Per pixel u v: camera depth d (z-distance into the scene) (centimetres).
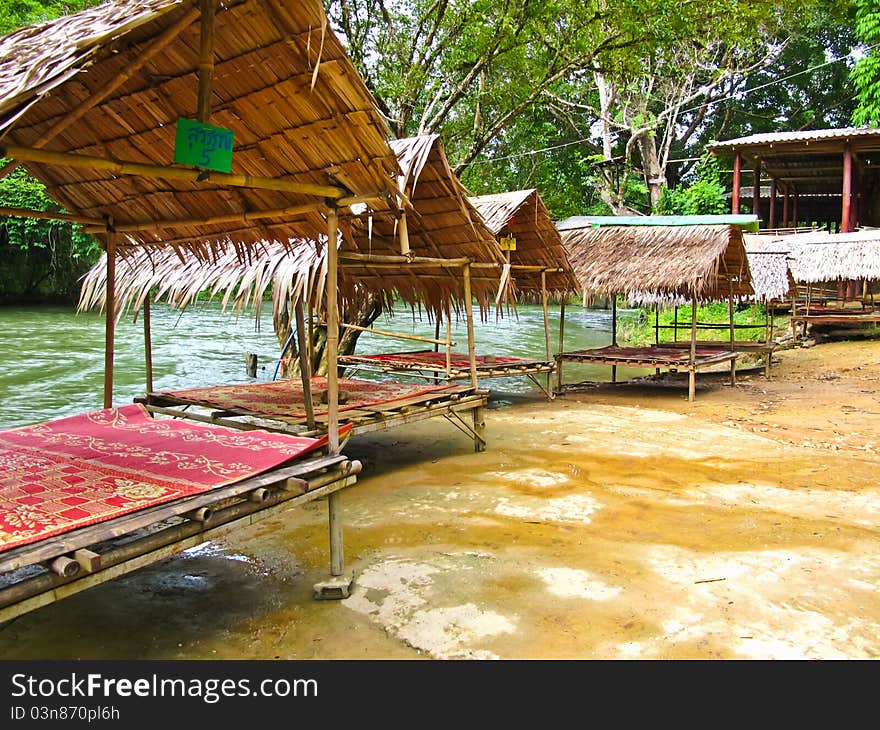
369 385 619
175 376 964
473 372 584
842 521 400
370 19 1007
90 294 632
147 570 342
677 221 998
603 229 956
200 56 249
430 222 567
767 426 677
